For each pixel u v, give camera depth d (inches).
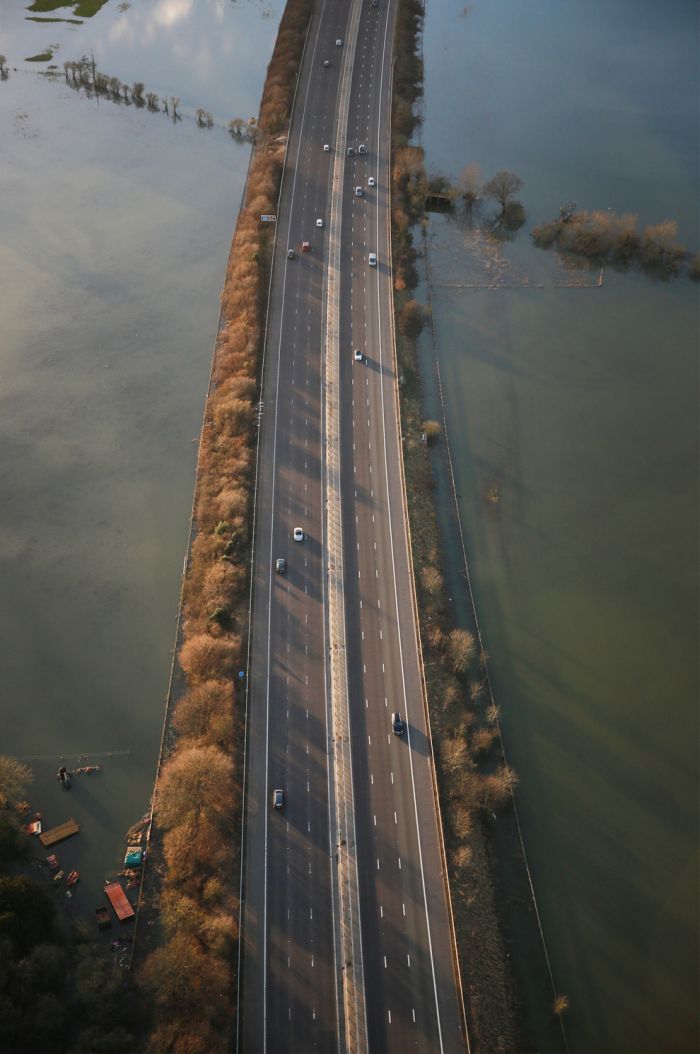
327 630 7239.2
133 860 5940.0
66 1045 5054.1
